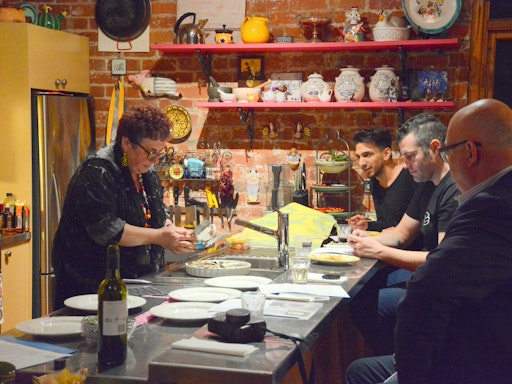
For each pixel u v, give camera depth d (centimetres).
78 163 496
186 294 247
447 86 485
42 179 475
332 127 509
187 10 524
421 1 473
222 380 168
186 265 302
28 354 185
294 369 233
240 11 516
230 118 524
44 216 476
